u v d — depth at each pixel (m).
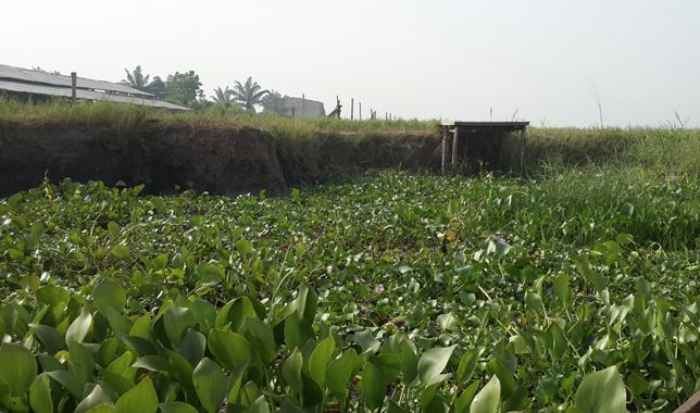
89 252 5.08
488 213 6.57
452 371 2.69
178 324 2.05
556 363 2.55
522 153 12.03
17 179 8.96
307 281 4.39
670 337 2.62
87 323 2.02
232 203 7.95
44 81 27.36
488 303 3.76
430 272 4.45
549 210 6.35
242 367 1.75
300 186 11.12
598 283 3.34
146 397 1.40
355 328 3.37
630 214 6.36
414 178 10.66
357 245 5.95
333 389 1.78
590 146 13.03
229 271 4.12
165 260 4.29
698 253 5.50
